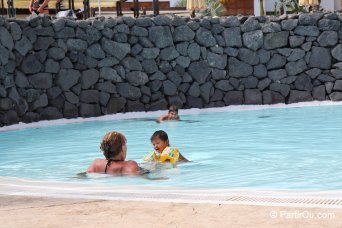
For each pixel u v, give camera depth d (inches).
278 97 780.0
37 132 568.4
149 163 337.7
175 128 564.4
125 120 661.9
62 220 176.9
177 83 749.9
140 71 730.8
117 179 297.1
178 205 190.5
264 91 778.2
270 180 294.5
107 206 192.5
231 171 324.8
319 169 328.8
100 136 522.3
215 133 519.5
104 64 710.5
